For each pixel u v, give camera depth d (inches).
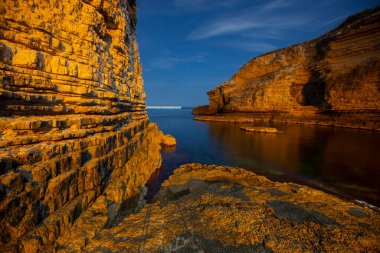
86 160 267.7
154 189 465.7
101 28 380.2
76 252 189.8
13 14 235.0
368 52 1549.0
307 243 207.0
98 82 348.8
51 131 241.1
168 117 3447.3
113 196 299.0
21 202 166.6
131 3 657.6
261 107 2170.3
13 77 219.8
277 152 871.1
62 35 291.0
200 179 428.5
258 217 254.4
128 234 225.3
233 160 757.3
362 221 250.8
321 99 1824.6
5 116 212.4
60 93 280.1
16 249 157.5
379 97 1357.0
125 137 426.9
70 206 220.2
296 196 328.8
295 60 2330.2
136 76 727.1
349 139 1093.1
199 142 1106.7
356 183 538.9
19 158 177.0
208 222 246.5
